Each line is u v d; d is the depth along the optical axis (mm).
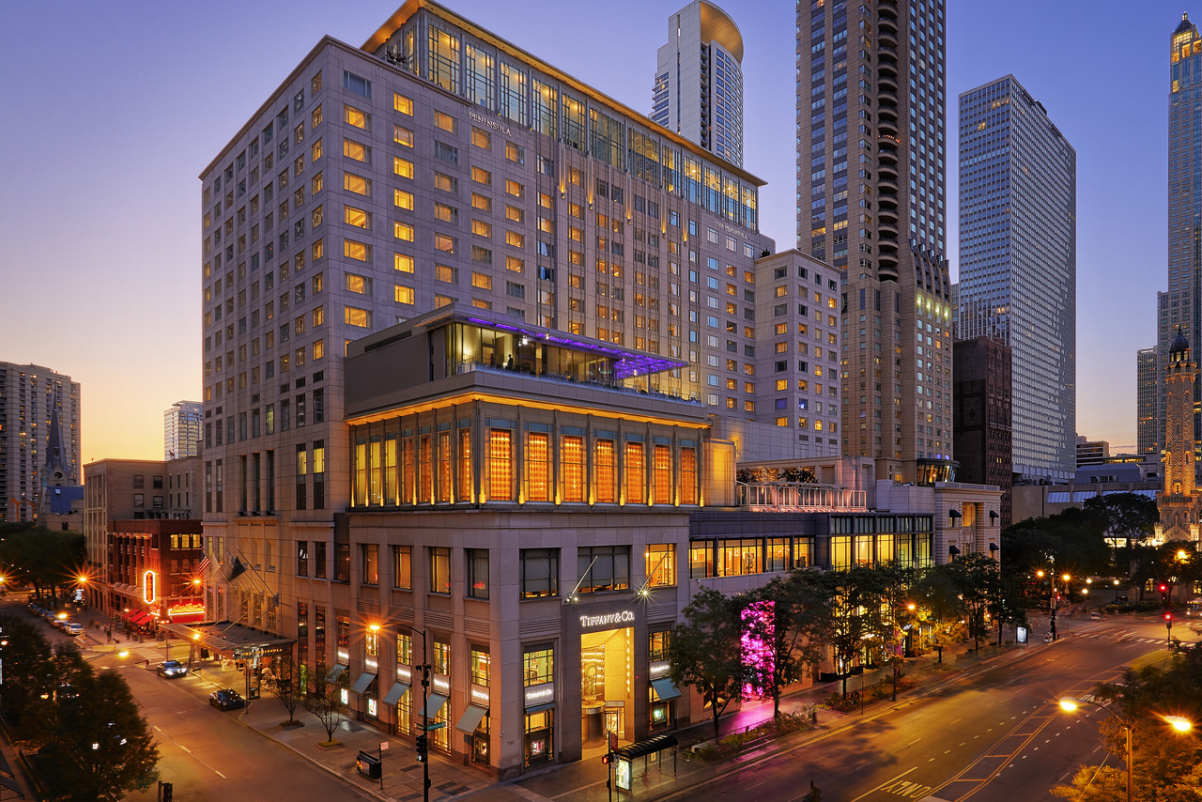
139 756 37656
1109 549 129625
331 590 60125
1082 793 33000
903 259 183500
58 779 35844
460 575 46812
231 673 72625
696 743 49031
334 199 65000
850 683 64688
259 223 75438
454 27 84125
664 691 50656
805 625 51375
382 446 57406
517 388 47875
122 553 110875
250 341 76188
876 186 183625
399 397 54312
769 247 128250
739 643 49469
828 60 187750
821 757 45938
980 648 79625
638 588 51594
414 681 50406
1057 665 72625
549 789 41562
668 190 109625
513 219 83500
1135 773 31984
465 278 76250
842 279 181500
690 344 109625
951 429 192875
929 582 66500
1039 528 148750
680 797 40000
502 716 43375
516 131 85312
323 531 61656
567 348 55562
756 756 46250
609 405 52781
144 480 121938
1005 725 52312
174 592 98500
